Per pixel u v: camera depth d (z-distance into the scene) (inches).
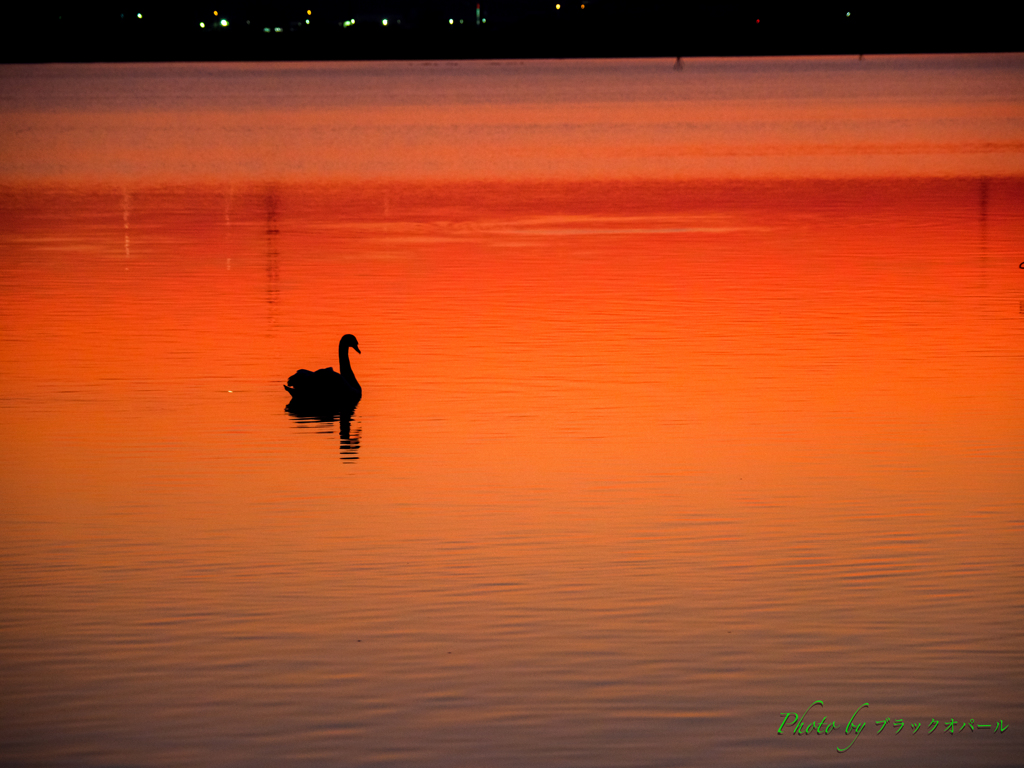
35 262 2423.7
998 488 1112.8
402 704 745.0
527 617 856.3
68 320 1878.7
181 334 1785.2
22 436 1309.1
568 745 702.5
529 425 1327.5
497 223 2987.2
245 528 1031.0
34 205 3437.5
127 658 803.4
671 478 1146.7
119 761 692.1
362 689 762.2
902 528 1016.9
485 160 4874.5
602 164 4645.7
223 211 3284.9
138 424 1350.9
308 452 1246.3
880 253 2452.0
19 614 868.0
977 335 1729.8
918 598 883.4
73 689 765.9
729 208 3250.5
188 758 693.3
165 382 1528.1
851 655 800.3
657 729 718.5
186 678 776.9
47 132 6496.1
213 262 2417.6
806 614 858.1
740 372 1541.6
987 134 5925.2
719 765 684.7
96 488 1139.9
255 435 1309.1
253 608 874.1
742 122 7003.0
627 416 1355.8
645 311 1915.6
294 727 722.2
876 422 1322.6
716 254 2465.6
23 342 1736.0
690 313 1893.5
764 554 963.3
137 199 3587.6
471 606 874.1
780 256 2433.6
